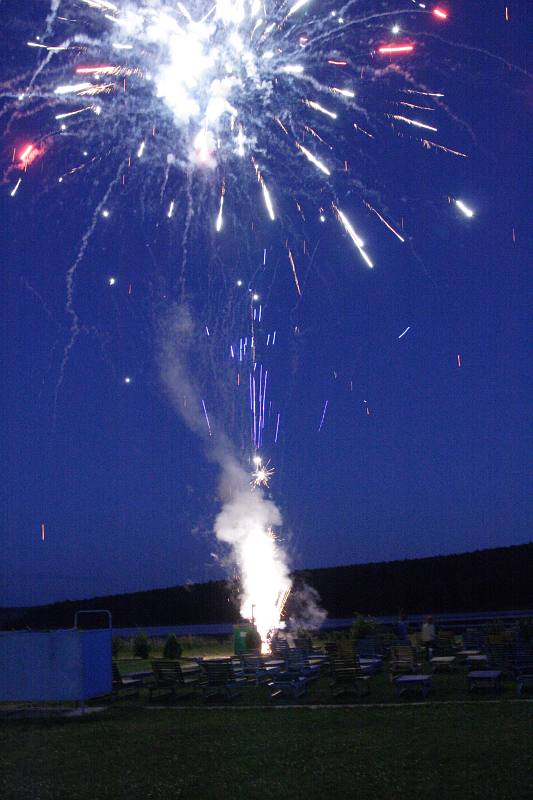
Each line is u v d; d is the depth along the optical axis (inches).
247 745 449.4
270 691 644.1
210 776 387.2
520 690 569.3
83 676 625.9
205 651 1143.0
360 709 546.9
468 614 1736.0
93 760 437.1
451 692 603.5
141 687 739.4
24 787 387.9
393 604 1907.0
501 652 648.4
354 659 636.1
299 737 462.0
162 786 374.6
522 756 380.8
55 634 637.3
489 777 350.9
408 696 596.4
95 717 582.6
